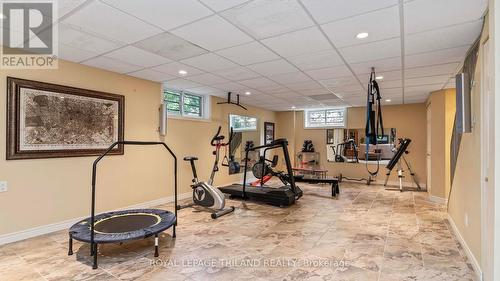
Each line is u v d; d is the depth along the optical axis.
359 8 2.27
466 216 3.06
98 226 3.08
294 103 7.68
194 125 6.12
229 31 2.76
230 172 7.32
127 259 2.85
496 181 1.77
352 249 3.12
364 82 4.94
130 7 2.28
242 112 7.83
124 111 4.52
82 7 2.29
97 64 3.93
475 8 2.24
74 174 3.85
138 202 4.78
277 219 4.31
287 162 5.42
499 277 1.77
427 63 3.74
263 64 3.89
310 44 3.10
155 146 5.11
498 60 1.76
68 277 2.48
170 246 3.21
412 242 3.34
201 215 4.54
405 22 2.52
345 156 8.34
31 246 3.16
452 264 2.76
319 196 6.07
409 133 7.41
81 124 3.89
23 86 3.30
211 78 4.76
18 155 3.27
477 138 2.66
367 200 5.66
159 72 4.38
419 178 7.26
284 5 2.23
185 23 2.58
